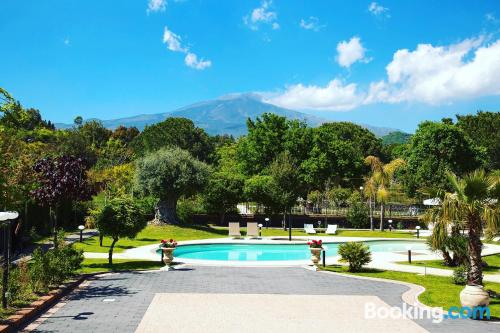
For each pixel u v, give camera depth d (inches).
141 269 748.6
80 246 1047.0
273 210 1755.7
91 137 3848.4
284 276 713.0
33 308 439.2
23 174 658.2
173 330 393.4
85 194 769.6
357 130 3442.4
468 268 652.1
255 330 400.2
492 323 446.3
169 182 1454.2
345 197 2213.3
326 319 443.2
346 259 793.6
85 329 390.3
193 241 1233.4
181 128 3238.2
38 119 3538.4
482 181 536.4
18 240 882.8
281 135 2378.2
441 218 576.7
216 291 573.0
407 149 2362.2
